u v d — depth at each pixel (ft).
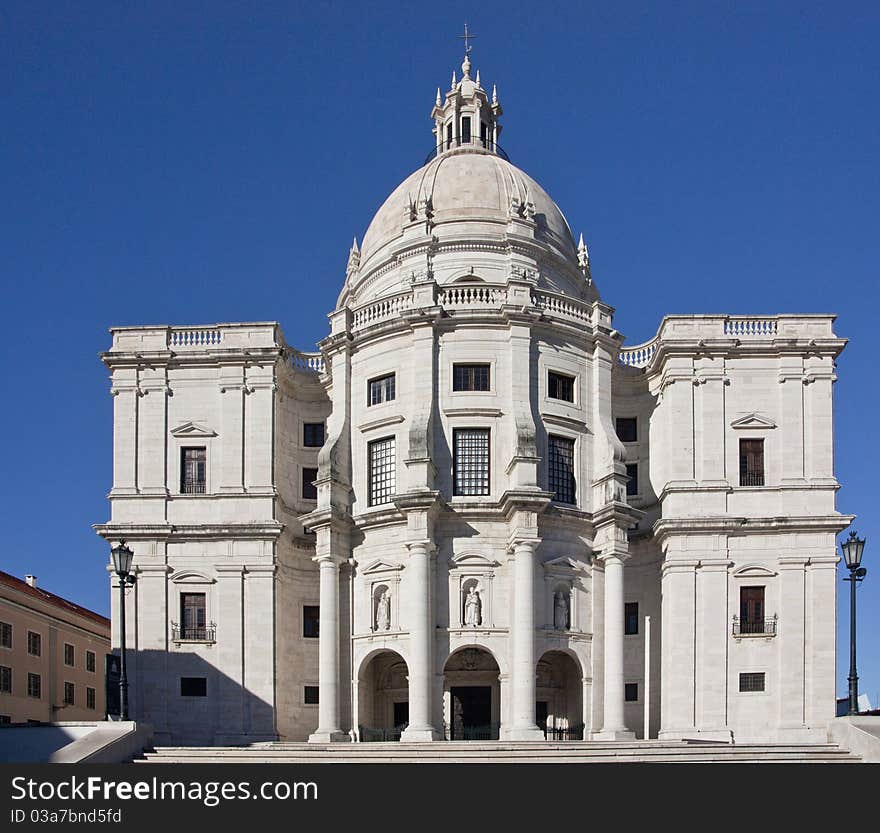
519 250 198.80
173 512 181.78
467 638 162.20
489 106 231.30
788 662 173.37
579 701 168.45
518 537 160.76
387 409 174.81
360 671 167.73
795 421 182.70
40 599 241.14
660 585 183.73
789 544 177.47
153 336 188.75
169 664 175.32
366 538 171.53
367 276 210.79
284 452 189.98
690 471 181.37
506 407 170.30
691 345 183.62
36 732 132.98
